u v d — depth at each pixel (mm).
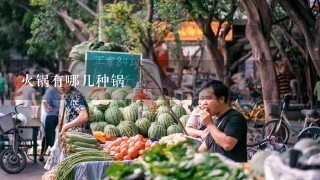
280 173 5105
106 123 13477
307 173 4973
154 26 28719
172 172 5699
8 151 15484
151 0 25203
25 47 46000
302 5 19000
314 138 14039
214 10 23812
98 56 15125
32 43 35219
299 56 29641
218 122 8078
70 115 11242
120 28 26797
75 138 10375
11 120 15578
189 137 9977
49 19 34500
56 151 12477
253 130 23438
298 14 18969
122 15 26812
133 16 27953
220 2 24531
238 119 7957
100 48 15711
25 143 16688
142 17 30438
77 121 11086
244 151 8016
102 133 12625
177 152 6320
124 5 26922
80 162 9586
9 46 47406
